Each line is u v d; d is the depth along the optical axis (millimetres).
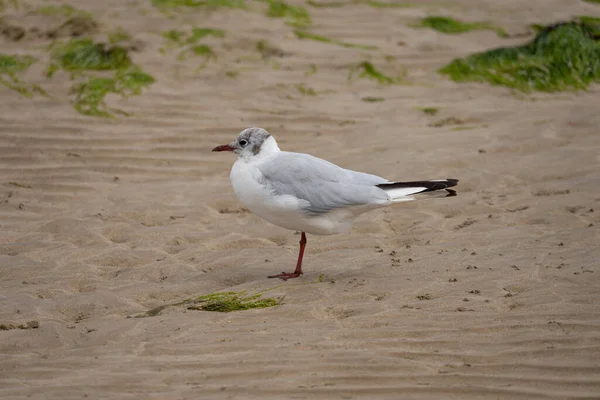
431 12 24859
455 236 12344
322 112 18203
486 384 7750
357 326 9195
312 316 9625
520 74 20578
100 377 8109
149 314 9938
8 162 15383
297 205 10742
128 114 17453
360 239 12461
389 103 18953
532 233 12250
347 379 7891
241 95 18766
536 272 10672
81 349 8883
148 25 21688
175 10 22734
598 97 19750
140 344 8953
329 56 21172
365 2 25109
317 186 10797
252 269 11414
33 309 10023
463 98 19438
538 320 9141
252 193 10969
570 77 20578
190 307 10039
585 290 9969
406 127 17484
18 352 8875
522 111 18469
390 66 20984
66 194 14359
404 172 15016
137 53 20234
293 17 23297
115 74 19094
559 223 12617
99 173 15172
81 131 16609
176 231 12898
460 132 17094
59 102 17812
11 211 13641
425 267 11094
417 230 12695
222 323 9477
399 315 9477
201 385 7867
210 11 22719
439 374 7949
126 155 15820
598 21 23672
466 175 14867
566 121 17578
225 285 10938
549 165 15125
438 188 10750
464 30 23453
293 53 21109
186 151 16141
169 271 11406
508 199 13789
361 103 18891
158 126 17047
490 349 8477
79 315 10000
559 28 21719
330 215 10883
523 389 7633
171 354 8633
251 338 8953
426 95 19547
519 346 8516
